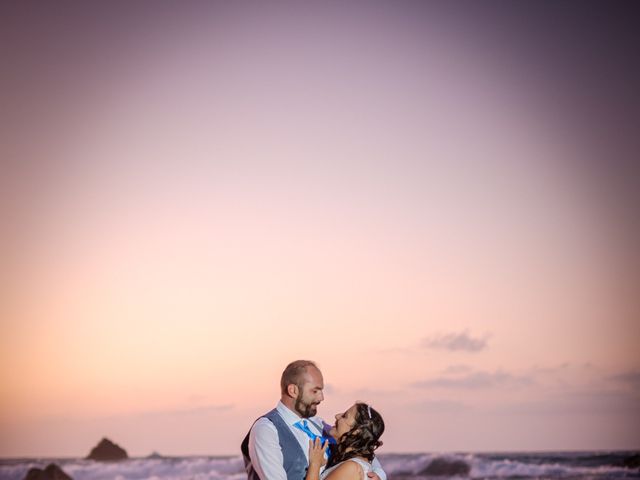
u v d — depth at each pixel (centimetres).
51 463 995
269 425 375
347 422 385
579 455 1005
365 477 375
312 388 382
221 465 1005
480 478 1000
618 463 1002
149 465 1002
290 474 371
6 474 988
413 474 1004
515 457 1007
